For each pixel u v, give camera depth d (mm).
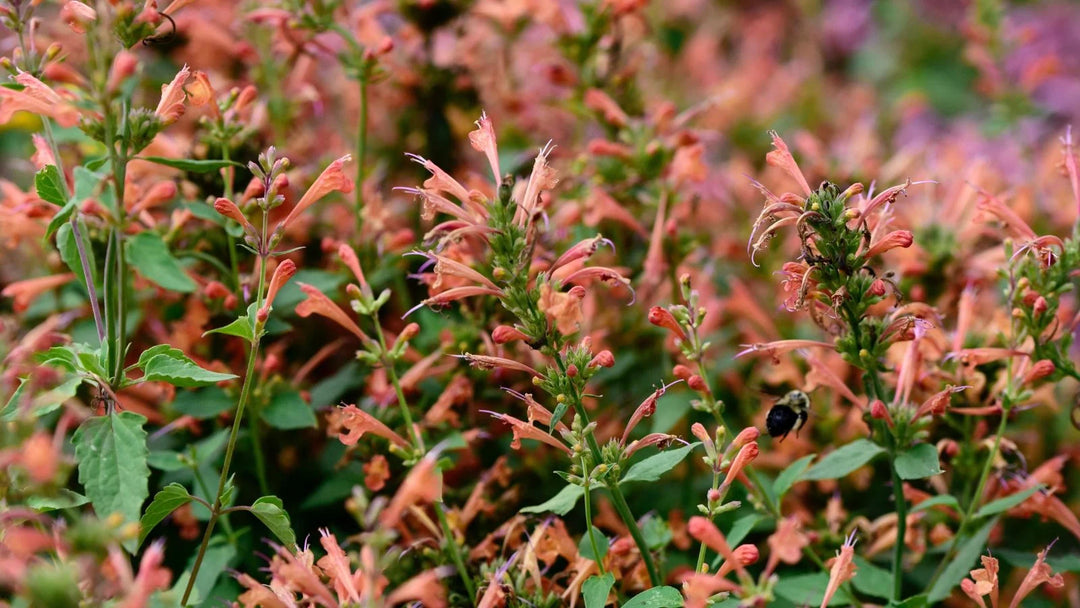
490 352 1397
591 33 1501
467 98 1534
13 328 1398
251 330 1286
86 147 1445
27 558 1255
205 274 1418
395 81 1521
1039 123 1811
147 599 1244
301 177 1462
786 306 1312
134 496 1260
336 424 1393
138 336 1438
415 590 1239
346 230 1469
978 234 1461
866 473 1428
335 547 1269
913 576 1398
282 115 1500
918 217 1476
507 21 1531
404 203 1510
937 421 1395
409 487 1229
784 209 1296
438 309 1312
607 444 1303
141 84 1492
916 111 1981
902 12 2398
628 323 1459
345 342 1462
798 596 1338
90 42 1274
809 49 2311
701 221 1575
